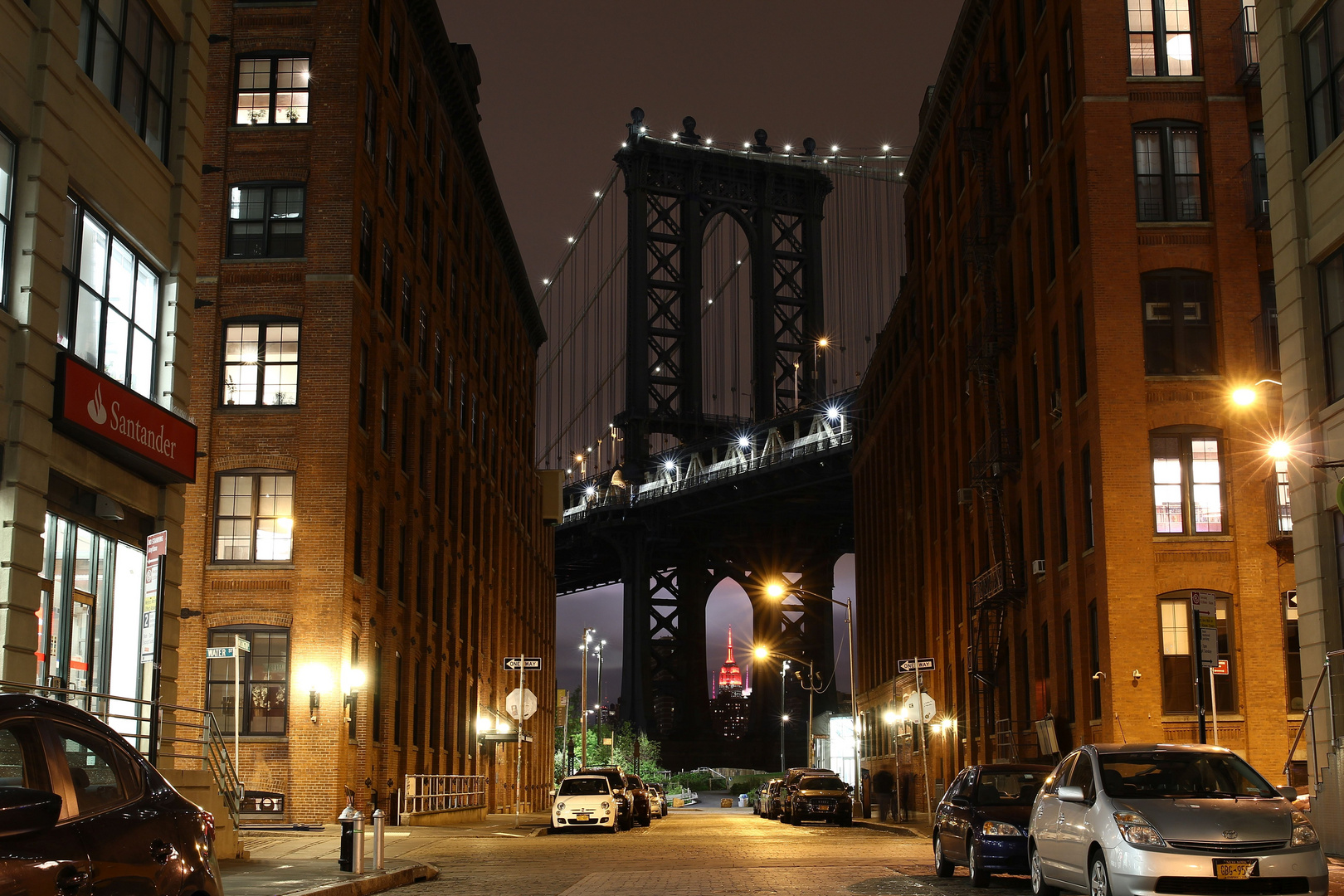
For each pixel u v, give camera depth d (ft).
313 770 110.11
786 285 478.18
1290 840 42.27
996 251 141.18
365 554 123.34
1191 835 42.22
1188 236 110.42
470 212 187.21
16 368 57.62
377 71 130.21
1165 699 104.22
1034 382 131.13
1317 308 74.90
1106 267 110.22
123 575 70.33
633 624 434.71
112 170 66.95
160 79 74.54
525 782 227.81
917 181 193.06
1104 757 47.73
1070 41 118.42
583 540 462.19
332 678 111.65
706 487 387.34
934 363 179.32
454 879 69.87
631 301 432.66
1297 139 76.48
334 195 119.34
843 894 57.41
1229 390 107.65
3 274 57.72
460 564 174.19
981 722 148.36
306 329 117.19
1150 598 105.50
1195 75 113.19
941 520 175.63
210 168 81.05
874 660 241.35
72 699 64.03
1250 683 103.35
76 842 22.97
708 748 444.14
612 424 436.35
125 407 65.67
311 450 115.34
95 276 66.33
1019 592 130.52
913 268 195.31
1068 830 47.65
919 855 87.10
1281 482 105.40
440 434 162.09
